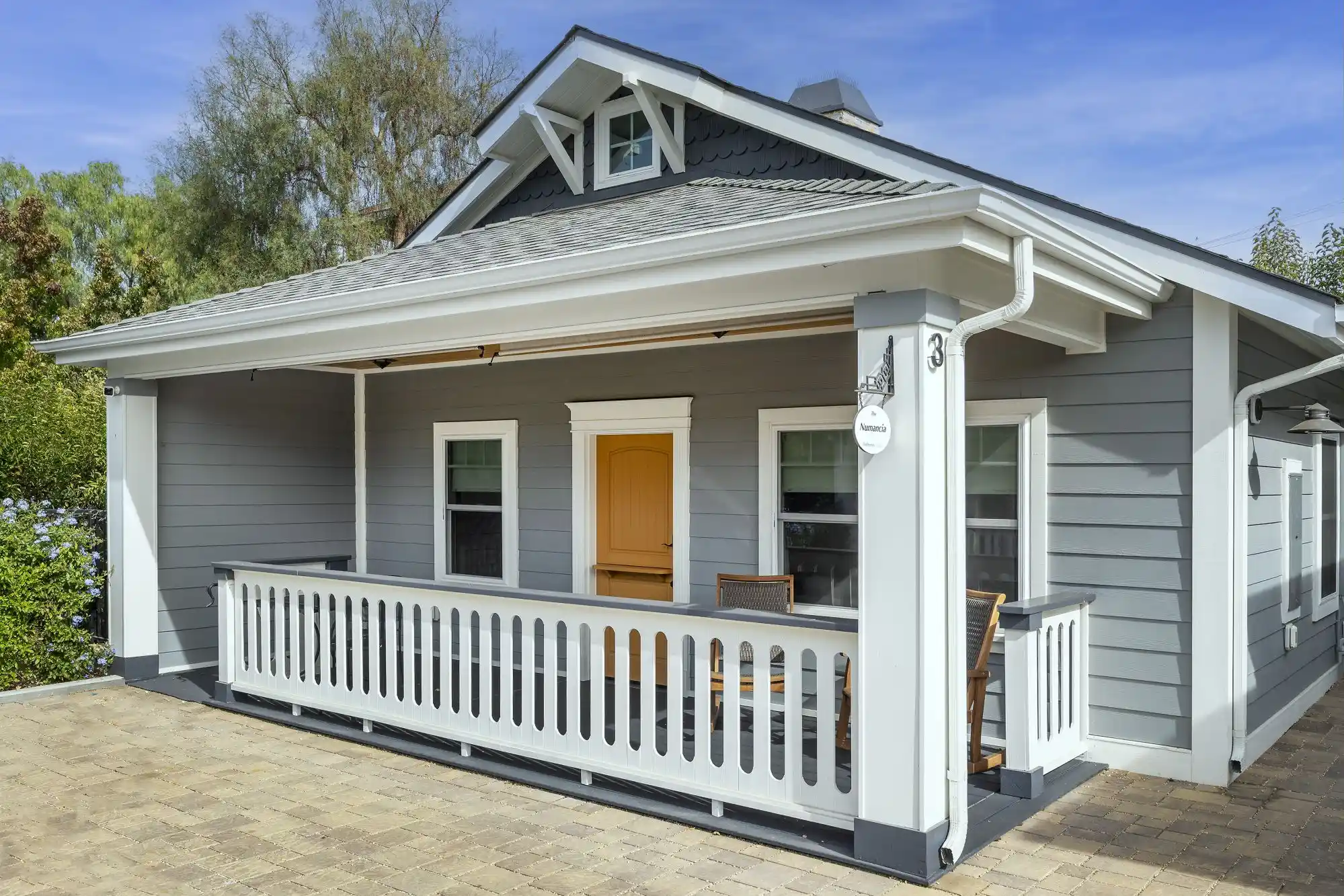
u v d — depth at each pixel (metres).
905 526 4.48
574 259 5.21
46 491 10.48
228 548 9.60
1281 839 5.01
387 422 10.41
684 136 8.34
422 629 6.63
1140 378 6.16
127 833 5.12
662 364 8.26
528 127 9.09
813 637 4.91
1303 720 7.64
